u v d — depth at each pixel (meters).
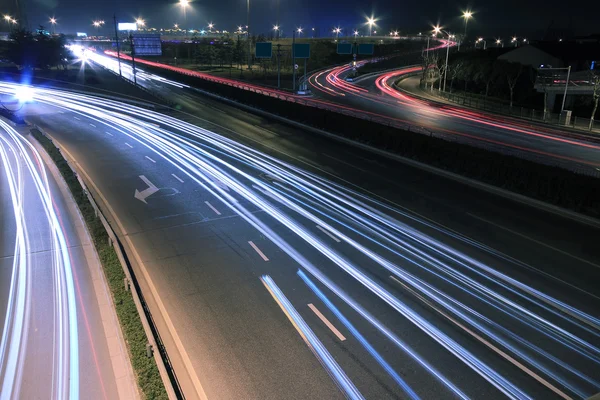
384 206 21.08
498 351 10.91
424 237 17.61
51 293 12.94
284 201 21.50
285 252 15.98
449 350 10.88
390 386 9.65
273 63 111.44
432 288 13.75
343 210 20.44
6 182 23.70
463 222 19.22
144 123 41.06
